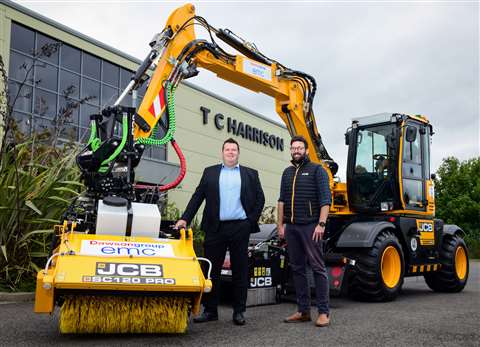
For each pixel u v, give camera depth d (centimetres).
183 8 566
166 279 341
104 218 372
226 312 508
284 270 591
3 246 557
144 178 1268
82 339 350
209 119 1555
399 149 687
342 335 383
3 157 591
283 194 455
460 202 2550
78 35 1182
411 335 385
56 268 325
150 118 512
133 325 350
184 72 550
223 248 441
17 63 1059
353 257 610
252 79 645
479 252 2195
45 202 599
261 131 1817
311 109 704
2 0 1012
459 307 557
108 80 1270
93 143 454
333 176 733
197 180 1484
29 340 347
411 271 682
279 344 348
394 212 694
